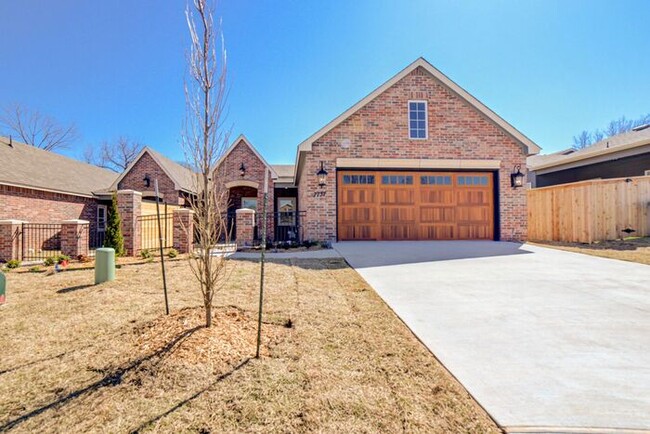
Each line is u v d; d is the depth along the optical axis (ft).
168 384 8.17
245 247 32.68
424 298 15.39
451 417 6.92
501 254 28.04
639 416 6.89
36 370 8.87
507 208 37.47
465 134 37.40
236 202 58.03
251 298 15.29
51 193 45.47
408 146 36.91
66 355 9.71
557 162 55.47
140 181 56.49
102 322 12.34
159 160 57.21
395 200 37.32
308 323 12.24
